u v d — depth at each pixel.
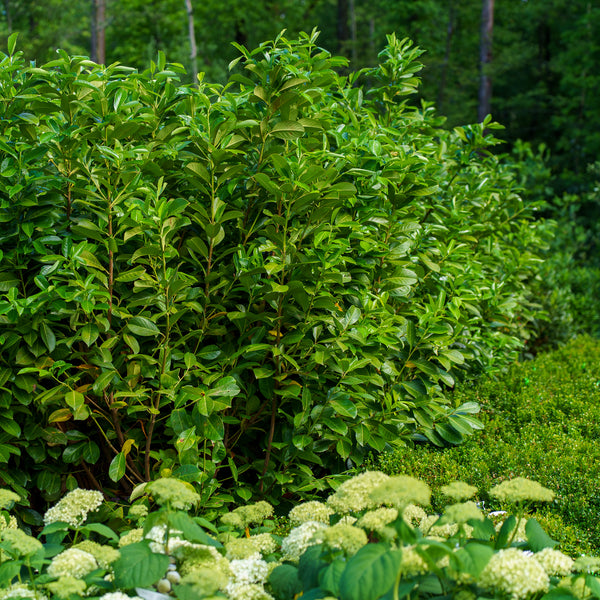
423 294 4.75
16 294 3.05
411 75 4.75
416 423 4.17
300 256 3.51
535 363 6.48
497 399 5.16
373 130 4.30
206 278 3.50
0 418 3.19
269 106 3.55
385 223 3.94
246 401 3.69
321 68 3.88
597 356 7.12
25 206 3.22
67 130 3.22
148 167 3.43
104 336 3.39
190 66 16.97
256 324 3.76
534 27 26.06
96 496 2.57
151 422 3.38
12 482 3.23
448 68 23.47
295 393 3.49
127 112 3.64
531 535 2.32
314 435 3.89
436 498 3.48
